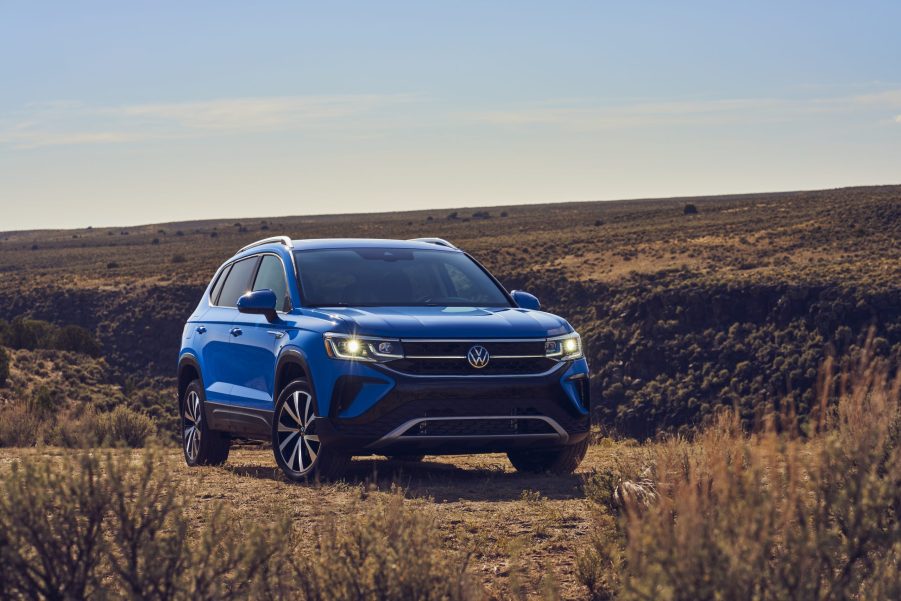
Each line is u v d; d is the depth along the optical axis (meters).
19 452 10.79
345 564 3.67
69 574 3.59
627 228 123.94
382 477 8.50
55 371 54.59
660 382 63.59
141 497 3.78
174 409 54.22
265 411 8.74
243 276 9.98
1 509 3.55
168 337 91.44
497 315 8.38
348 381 7.77
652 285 74.25
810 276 66.31
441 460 10.20
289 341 8.38
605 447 12.53
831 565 3.28
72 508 3.64
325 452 7.97
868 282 63.22
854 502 3.54
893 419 4.95
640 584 2.97
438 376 7.79
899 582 3.45
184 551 3.63
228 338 9.52
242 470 9.37
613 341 69.00
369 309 8.45
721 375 61.00
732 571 2.94
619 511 5.40
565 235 120.69
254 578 3.86
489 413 7.87
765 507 3.23
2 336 68.62
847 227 90.31
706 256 85.12
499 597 4.64
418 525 4.00
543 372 8.09
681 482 4.04
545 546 5.67
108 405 49.56
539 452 8.84
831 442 3.63
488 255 99.25
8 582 3.49
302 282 8.88
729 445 4.43
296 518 6.21
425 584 3.61
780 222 99.94
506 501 7.12
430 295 8.98
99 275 114.25
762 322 64.62
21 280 116.62
